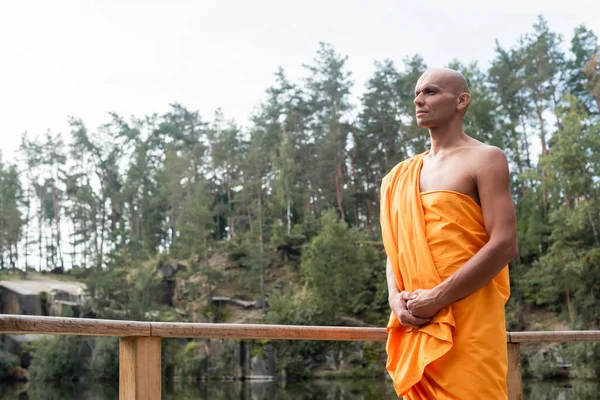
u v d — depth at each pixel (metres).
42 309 52.00
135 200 71.06
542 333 3.09
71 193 72.56
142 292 53.59
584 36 57.62
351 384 41.88
